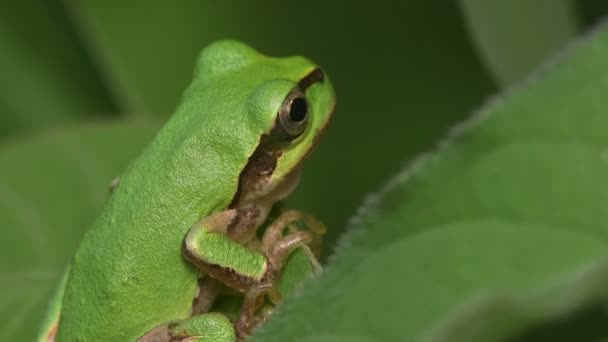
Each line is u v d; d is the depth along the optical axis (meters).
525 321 0.12
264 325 0.16
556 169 0.14
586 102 0.14
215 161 0.19
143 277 0.19
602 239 0.13
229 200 0.19
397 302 0.15
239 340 0.19
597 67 0.14
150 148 0.19
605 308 0.13
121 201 0.19
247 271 0.18
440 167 0.15
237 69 0.20
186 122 0.19
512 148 0.15
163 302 0.19
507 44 0.21
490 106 0.15
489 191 0.15
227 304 0.19
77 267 0.19
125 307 0.19
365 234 0.16
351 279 0.16
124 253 0.19
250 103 0.19
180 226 0.19
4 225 0.21
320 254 0.19
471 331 0.13
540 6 0.20
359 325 0.15
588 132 0.14
